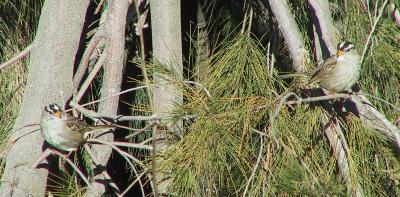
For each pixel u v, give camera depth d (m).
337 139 6.31
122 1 7.90
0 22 8.84
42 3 8.92
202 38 9.68
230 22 9.80
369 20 7.96
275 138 5.70
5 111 8.55
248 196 5.89
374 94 7.79
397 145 6.62
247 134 6.16
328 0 8.02
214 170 6.02
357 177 6.20
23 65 8.82
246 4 9.66
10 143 7.30
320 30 7.46
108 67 7.88
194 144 6.04
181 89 6.63
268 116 6.36
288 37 7.35
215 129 6.07
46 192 7.81
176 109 6.62
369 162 6.48
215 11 10.05
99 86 9.17
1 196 7.18
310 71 7.15
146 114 8.41
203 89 6.75
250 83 6.80
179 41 8.06
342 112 6.66
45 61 7.70
